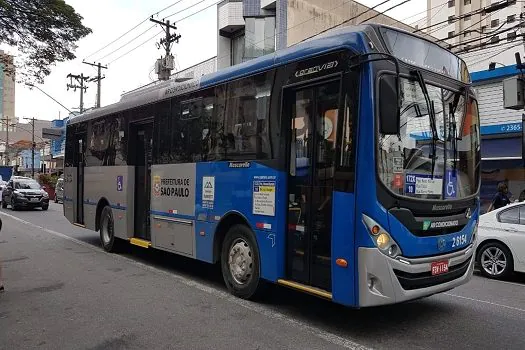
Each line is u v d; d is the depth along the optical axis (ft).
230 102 22.20
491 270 28.68
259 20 81.46
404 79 16.60
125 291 22.75
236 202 21.26
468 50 52.39
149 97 29.14
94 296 21.83
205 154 23.61
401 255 15.72
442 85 18.15
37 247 36.94
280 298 21.43
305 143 18.30
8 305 20.34
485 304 21.40
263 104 20.08
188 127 25.26
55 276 26.14
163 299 21.27
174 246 25.98
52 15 36.55
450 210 17.53
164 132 27.40
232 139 21.77
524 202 28.78
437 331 17.25
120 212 32.24
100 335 16.56
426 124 17.13
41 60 40.16
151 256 32.71
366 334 16.78
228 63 88.43
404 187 16.12
